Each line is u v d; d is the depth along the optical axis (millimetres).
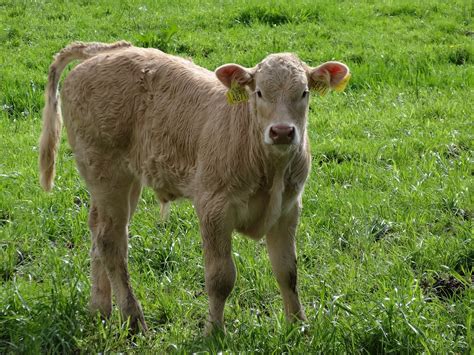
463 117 11289
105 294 7031
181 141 6527
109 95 6883
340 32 15789
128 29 16234
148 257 7922
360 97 12414
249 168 6098
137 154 6863
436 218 8398
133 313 6781
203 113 6453
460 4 17656
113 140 6910
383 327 6016
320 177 9547
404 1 17906
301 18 16656
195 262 7754
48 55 14844
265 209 6238
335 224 8312
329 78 6148
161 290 7223
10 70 13906
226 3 17859
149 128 6723
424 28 16047
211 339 6098
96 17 17203
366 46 14953
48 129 7344
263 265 7512
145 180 6879
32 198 9156
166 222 8578
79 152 7145
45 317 6391
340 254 7742
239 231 6449
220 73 6023
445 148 10258
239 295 7113
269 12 16844
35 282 7371
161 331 6715
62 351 6262
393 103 11953
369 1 18062
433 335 6051
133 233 8305
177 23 16500
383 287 6801
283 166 6012
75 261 7672
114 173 6980
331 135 10867
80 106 7035
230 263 6262
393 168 9680
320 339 5996
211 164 6242
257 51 14523
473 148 10234
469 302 6512
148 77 6824
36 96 12812
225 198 6199
